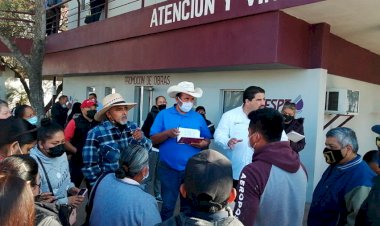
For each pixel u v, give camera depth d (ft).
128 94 34.91
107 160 11.03
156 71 29.14
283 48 19.01
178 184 13.48
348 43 23.98
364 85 26.43
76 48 37.22
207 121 23.35
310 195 20.31
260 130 7.40
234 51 20.81
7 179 4.42
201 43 22.90
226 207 5.23
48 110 57.26
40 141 9.37
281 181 7.04
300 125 16.96
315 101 20.33
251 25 19.90
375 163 10.46
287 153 7.30
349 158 8.52
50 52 41.96
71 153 15.75
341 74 23.24
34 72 31.71
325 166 21.21
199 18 22.70
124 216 7.11
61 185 9.70
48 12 45.65
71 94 45.75
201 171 5.12
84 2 42.78
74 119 16.02
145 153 7.72
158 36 26.48
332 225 8.54
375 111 28.22
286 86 21.66
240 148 12.07
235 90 24.95
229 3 20.80
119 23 30.37
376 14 18.40
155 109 21.93
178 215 5.17
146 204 7.27
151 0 30.58
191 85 13.70
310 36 20.65
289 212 7.17
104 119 11.91
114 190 7.38
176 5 24.44
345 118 24.00
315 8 17.93
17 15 50.47
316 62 20.38
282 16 18.78
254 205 6.88
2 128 8.00
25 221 4.32
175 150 13.41
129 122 12.32
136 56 28.71
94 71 34.27
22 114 13.78
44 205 6.28
